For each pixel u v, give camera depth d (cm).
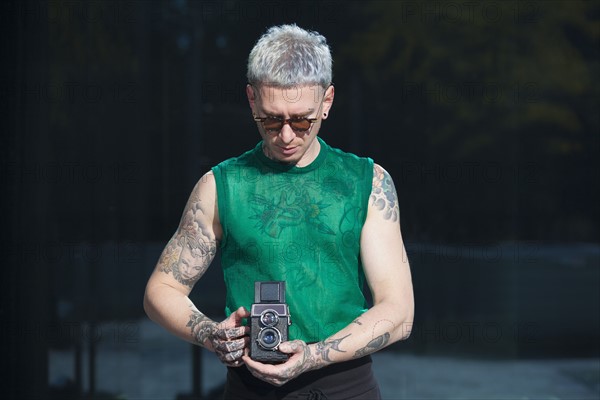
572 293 1020
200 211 297
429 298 1000
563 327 995
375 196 295
